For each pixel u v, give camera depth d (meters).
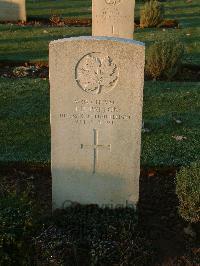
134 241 2.08
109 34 4.39
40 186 2.58
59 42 2.04
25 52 4.90
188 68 4.51
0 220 1.89
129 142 2.18
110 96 2.11
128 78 2.07
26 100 3.65
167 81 4.18
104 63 2.06
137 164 2.22
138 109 2.12
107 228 2.13
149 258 2.04
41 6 7.45
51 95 2.12
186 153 2.88
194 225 2.25
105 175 2.25
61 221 2.19
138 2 8.00
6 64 4.57
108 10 4.29
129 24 4.32
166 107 3.60
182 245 2.14
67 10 7.18
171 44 4.21
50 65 2.08
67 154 2.22
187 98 3.77
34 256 1.94
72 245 2.01
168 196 2.50
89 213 2.26
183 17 6.79
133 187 2.26
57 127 2.18
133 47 2.02
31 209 2.01
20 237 1.89
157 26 6.23
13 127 3.20
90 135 2.18
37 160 2.76
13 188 2.34
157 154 2.87
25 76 4.24
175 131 3.19
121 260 1.98
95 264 1.96
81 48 2.04
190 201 2.12
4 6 6.38
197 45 5.25
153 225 2.26
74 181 2.27
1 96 3.71
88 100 2.13
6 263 1.83
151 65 4.18
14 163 2.74
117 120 2.15
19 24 6.27
